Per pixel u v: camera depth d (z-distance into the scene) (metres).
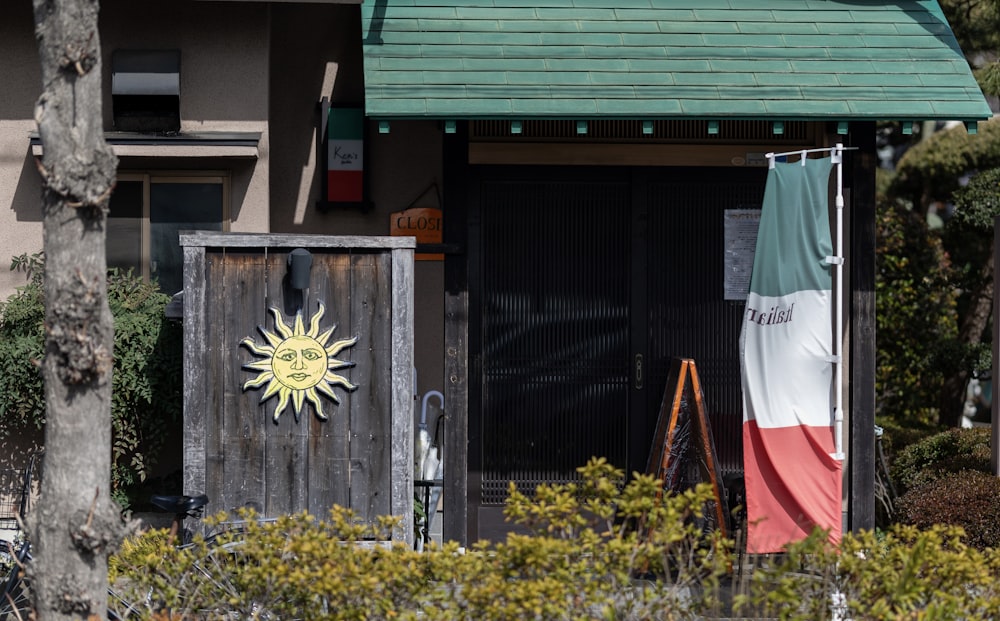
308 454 23.62
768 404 23.61
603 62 26.70
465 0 28.30
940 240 46.75
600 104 25.55
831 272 27.05
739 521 22.84
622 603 17.16
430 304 31.28
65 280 15.09
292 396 23.56
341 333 23.70
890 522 30.03
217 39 28.73
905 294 44.50
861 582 16.73
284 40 31.02
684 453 26.02
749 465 23.67
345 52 31.12
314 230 31.14
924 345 44.34
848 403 27.00
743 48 27.28
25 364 26.53
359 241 23.55
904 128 26.14
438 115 25.09
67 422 15.29
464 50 26.77
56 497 15.34
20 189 28.53
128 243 29.22
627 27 27.80
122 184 29.22
